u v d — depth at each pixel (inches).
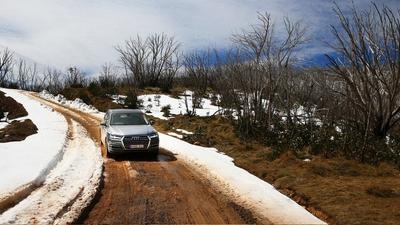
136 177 392.2
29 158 450.3
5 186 324.8
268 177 398.9
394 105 587.8
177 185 359.9
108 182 370.0
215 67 1305.4
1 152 488.7
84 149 558.6
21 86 3272.6
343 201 301.7
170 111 1237.1
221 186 356.8
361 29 573.9
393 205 290.4
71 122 944.9
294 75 854.5
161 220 263.3
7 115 1120.8
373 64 571.8
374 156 472.7
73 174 392.5
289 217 272.2
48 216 261.6
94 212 277.9
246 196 324.5
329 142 533.0
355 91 593.3
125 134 489.1
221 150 585.6
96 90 1556.3
